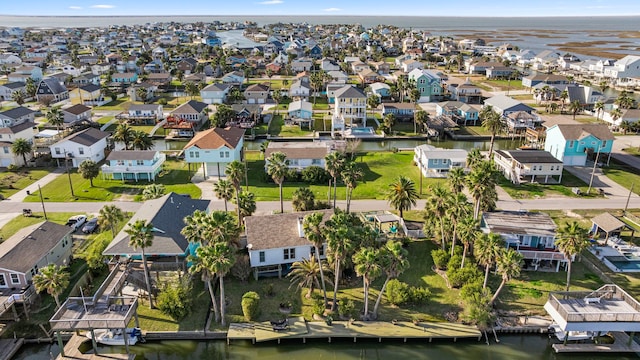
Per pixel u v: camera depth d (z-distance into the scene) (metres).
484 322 46.22
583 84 182.62
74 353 43.69
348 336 45.53
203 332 45.97
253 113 122.50
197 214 49.28
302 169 86.12
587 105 138.88
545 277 55.47
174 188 80.88
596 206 73.94
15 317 46.91
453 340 46.03
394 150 102.88
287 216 58.34
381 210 72.06
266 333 45.66
